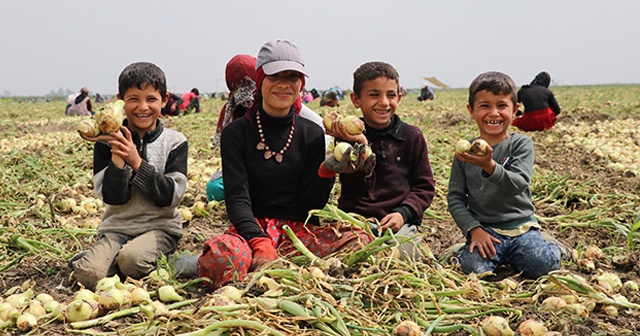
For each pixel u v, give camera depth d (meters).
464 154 3.67
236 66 5.24
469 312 3.14
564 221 5.34
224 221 5.57
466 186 4.12
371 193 4.20
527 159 3.93
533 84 12.88
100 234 3.91
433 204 6.14
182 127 13.52
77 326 3.01
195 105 20.12
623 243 4.78
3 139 12.68
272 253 3.56
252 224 3.71
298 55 3.89
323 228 3.92
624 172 7.73
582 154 9.55
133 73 3.78
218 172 6.02
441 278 3.38
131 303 3.27
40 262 4.13
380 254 3.63
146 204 3.88
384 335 2.81
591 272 3.95
